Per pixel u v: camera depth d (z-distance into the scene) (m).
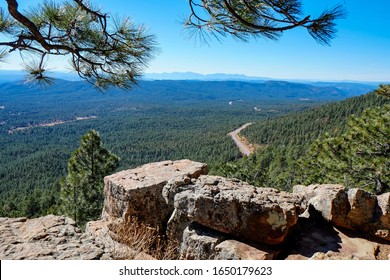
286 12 2.91
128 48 4.28
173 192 5.46
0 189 117.12
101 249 3.82
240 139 167.75
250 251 4.30
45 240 3.88
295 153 64.75
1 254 3.46
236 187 5.18
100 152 16.58
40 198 53.03
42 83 4.39
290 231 4.79
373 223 4.92
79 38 4.04
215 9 3.55
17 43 3.76
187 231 4.88
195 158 138.75
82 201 16.33
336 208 5.10
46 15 3.85
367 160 9.57
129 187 6.32
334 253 4.35
